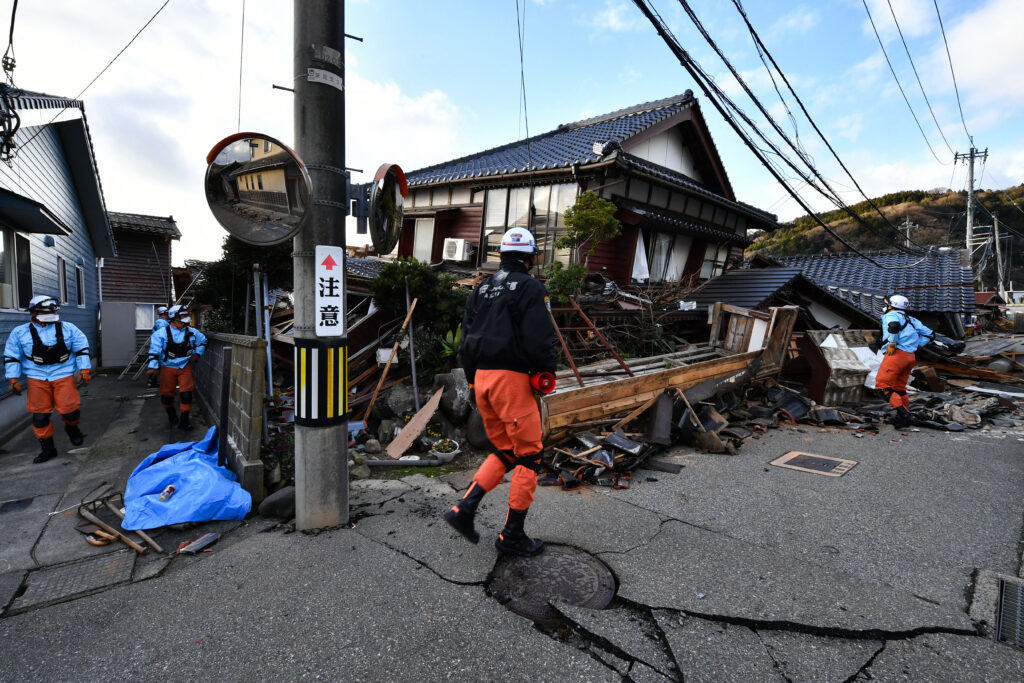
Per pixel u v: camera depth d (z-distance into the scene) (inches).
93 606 95.6
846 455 195.5
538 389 107.5
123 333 510.3
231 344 194.9
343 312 126.0
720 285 488.1
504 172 443.8
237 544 120.4
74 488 161.5
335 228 122.9
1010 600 96.7
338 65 121.3
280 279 402.0
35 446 217.3
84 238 474.0
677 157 530.3
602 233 348.2
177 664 79.7
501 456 114.5
